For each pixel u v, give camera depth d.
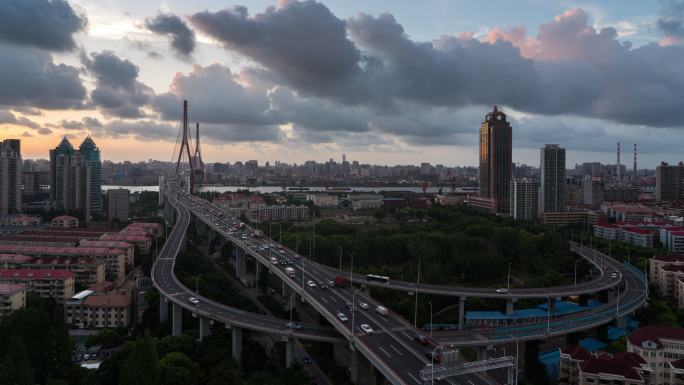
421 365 198.25
